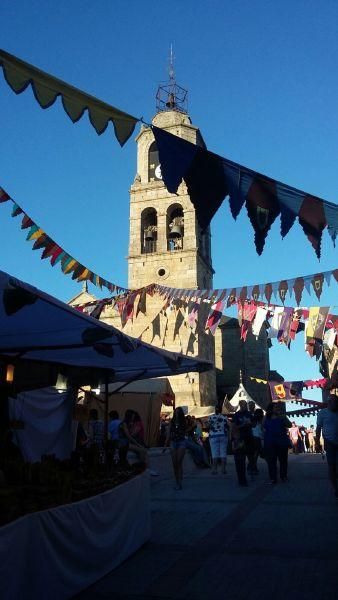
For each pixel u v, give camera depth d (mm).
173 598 4562
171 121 36188
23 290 4891
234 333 43250
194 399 31109
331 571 5172
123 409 24156
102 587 4949
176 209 36188
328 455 9438
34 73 4062
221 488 11172
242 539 6531
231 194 4895
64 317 6781
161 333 32375
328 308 13359
